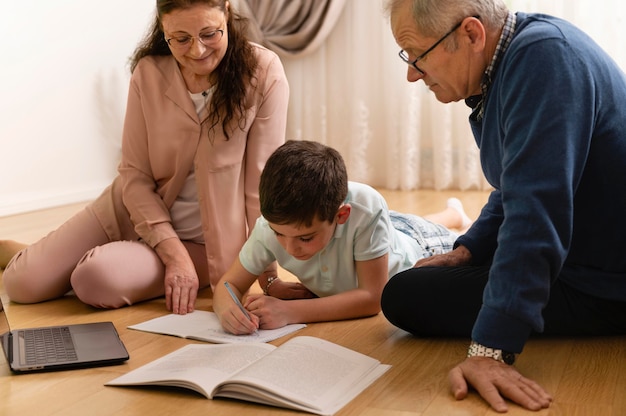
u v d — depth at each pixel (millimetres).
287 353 1707
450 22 1627
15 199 4148
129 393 1634
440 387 1623
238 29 2420
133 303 2383
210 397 1576
